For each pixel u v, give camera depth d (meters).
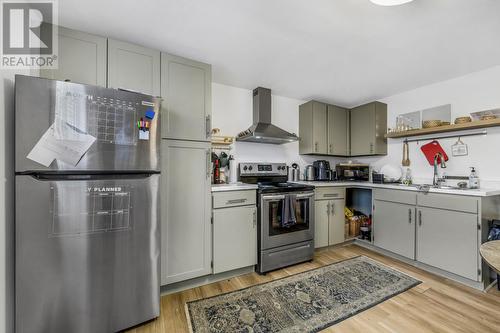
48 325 1.17
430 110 2.77
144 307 1.47
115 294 1.36
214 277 2.10
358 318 1.57
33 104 1.13
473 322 1.52
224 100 2.84
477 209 1.92
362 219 3.25
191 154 1.94
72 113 1.22
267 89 2.94
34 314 1.14
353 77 2.58
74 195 1.23
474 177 2.29
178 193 1.88
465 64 2.23
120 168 1.36
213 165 2.58
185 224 1.90
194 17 1.54
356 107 3.47
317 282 2.06
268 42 1.87
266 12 1.49
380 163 3.37
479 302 1.74
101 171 1.30
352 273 2.23
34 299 1.14
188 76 1.95
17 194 1.10
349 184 3.06
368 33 1.72
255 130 2.64
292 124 3.37
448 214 2.11
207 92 2.04
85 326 1.27
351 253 2.81
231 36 1.78
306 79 2.65
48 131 1.16
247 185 2.33
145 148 1.45
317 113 3.24
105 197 1.31
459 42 1.83
